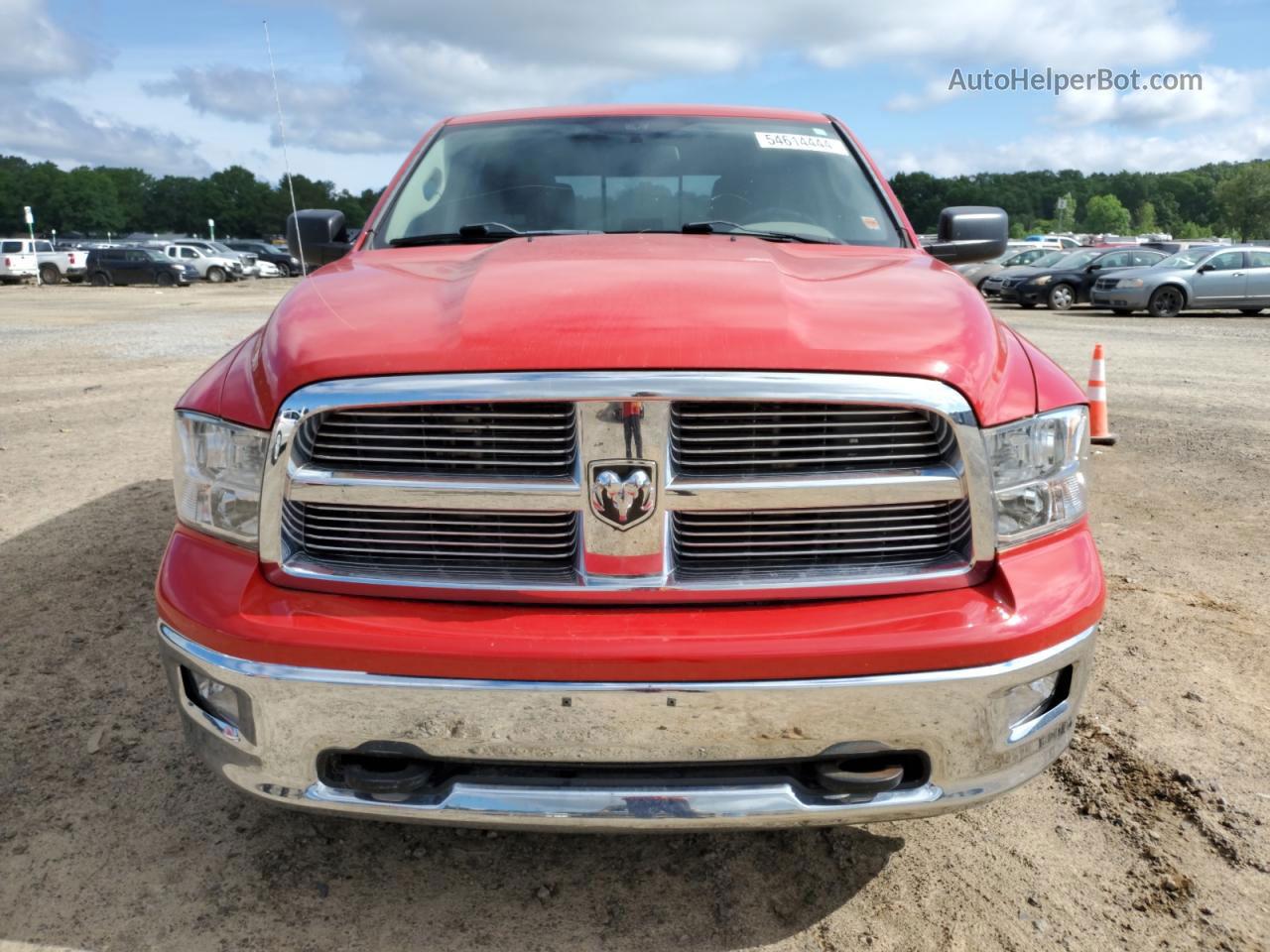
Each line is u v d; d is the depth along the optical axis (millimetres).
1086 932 2121
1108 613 3789
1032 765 1961
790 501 1827
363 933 2105
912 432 1856
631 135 3430
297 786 1901
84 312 19984
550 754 1807
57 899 2182
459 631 1786
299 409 1837
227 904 2184
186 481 2043
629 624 1792
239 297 27031
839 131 3594
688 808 1812
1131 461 6332
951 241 3451
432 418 1830
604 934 2113
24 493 5363
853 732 1810
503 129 3520
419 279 2336
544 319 1874
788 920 2162
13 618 3654
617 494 1791
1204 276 19125
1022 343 2248
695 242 2705
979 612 1838
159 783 2631
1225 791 2615
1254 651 3455
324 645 1788
